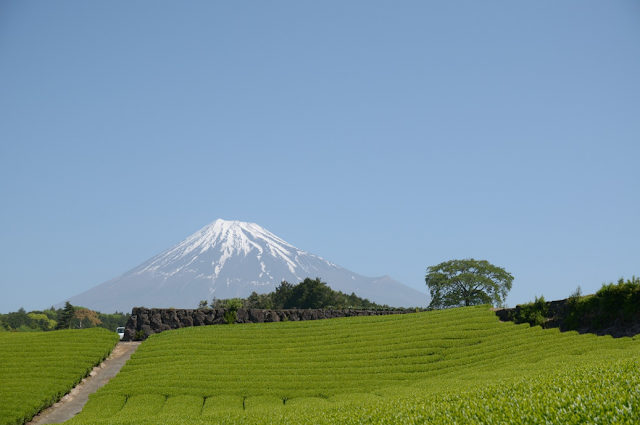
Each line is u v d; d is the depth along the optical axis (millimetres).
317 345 42188
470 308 49906
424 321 46781
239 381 33938
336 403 24516
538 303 41531
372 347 39906
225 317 52250
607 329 34719
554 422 11234
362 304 113000
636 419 10656
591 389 12953
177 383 33781
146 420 24219
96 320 144250
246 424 20172
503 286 84500
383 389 29219
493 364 31094
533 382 15953
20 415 29016
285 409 24281
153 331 50125
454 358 35906
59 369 36938
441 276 84438
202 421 22344
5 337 45375
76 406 32562
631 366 15531
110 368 39938
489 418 12336
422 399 17719
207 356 40312
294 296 99875
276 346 42469
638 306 33594
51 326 117250
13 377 35312
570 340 34156
